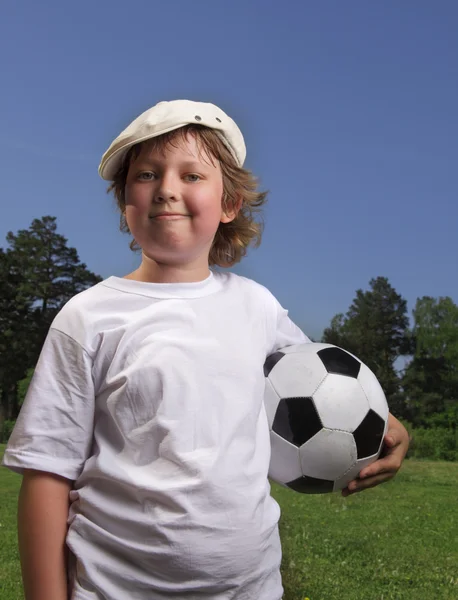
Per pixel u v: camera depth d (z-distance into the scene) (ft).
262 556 5.59
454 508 25.18
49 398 5.60
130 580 5.25
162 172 5.77
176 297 5.90
